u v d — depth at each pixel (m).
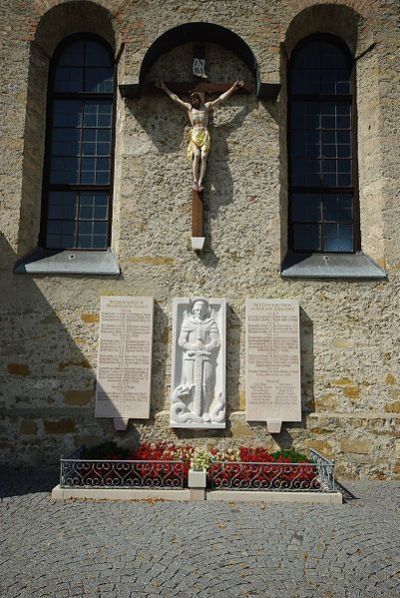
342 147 9.85
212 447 8.39
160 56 9.61
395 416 8.48
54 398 8.62
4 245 8.97
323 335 8.75
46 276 8.91
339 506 6.71
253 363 8.55
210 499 6.85
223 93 9.26
